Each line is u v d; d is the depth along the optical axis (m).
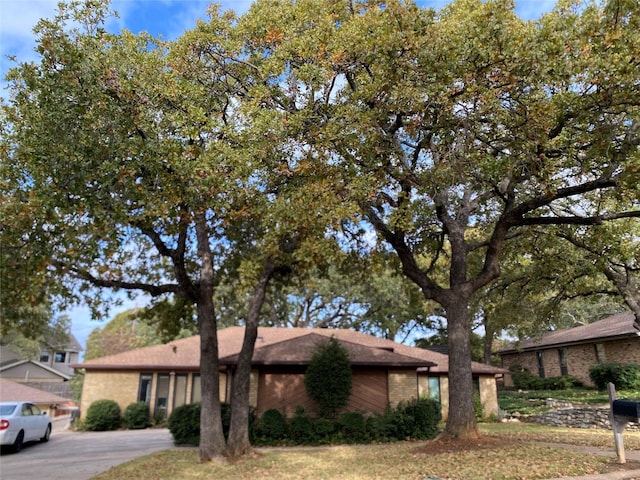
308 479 9.13
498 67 9.65
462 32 9.61
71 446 16.47
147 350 24.70
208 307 12.62
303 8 12.00
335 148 11.15
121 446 16.05
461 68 9.66
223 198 10.14
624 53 8.90
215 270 14.76
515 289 21.11
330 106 11.73
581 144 10.65
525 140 9.97
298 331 26.45
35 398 26.69
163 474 10.09
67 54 8.87
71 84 8.93
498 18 9.39
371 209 12.90
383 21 9.85
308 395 16.95
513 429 17.06
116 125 9.32
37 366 40.03
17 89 9.76
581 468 8.76
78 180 8.92
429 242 15.32
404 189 12.07
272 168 11.38
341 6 12.08
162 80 10.09
